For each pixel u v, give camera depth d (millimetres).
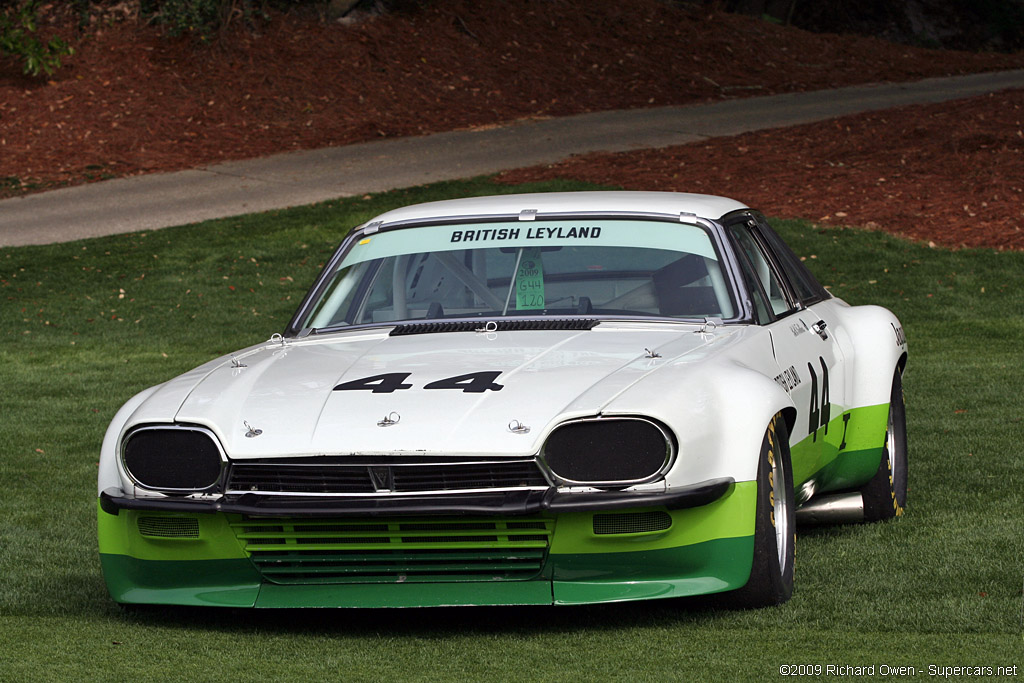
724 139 56500
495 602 10023
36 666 9234
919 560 12453
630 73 71062
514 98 66000
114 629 10664
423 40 69750
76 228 45812
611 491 9914
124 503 10602
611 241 13312
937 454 18438
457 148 56875
